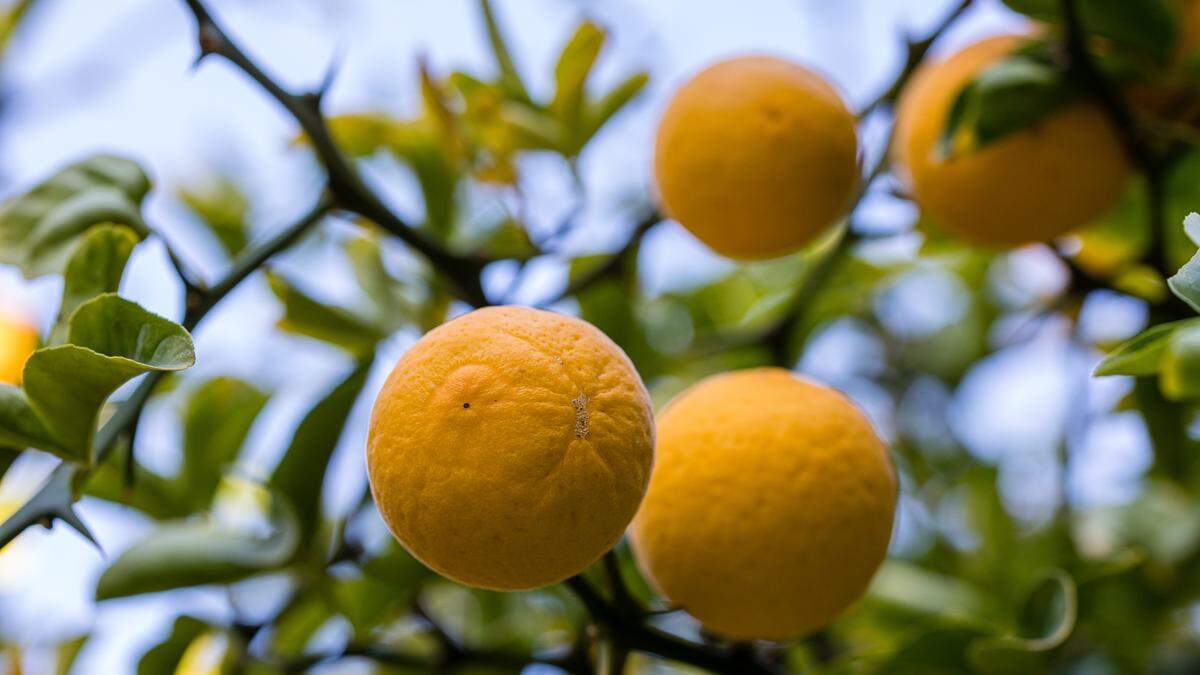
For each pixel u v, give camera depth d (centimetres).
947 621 42
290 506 43
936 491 56
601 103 47
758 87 41
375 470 35
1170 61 42
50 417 36
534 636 49
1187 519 49
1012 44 43
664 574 39
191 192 55
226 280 40
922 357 58
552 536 34
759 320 54
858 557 38
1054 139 42
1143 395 46
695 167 41
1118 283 47
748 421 38
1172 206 45
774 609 38
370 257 47
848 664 43
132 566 42
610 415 35
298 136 47
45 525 36
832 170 41
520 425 34
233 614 46
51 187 40
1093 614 48
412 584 44
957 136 42
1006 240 44
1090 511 51
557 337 35
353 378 43
